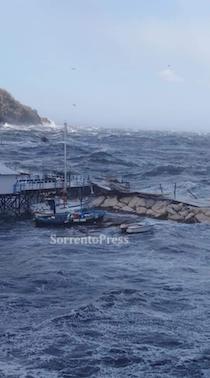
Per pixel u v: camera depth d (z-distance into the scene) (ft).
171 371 81.30
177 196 232.94
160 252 150.20
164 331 94.32
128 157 444.96
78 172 325.62
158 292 114.73
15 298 110.11
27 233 175.32
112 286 118.73
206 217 191.01
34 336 91.20
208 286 119.44
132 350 87.15
